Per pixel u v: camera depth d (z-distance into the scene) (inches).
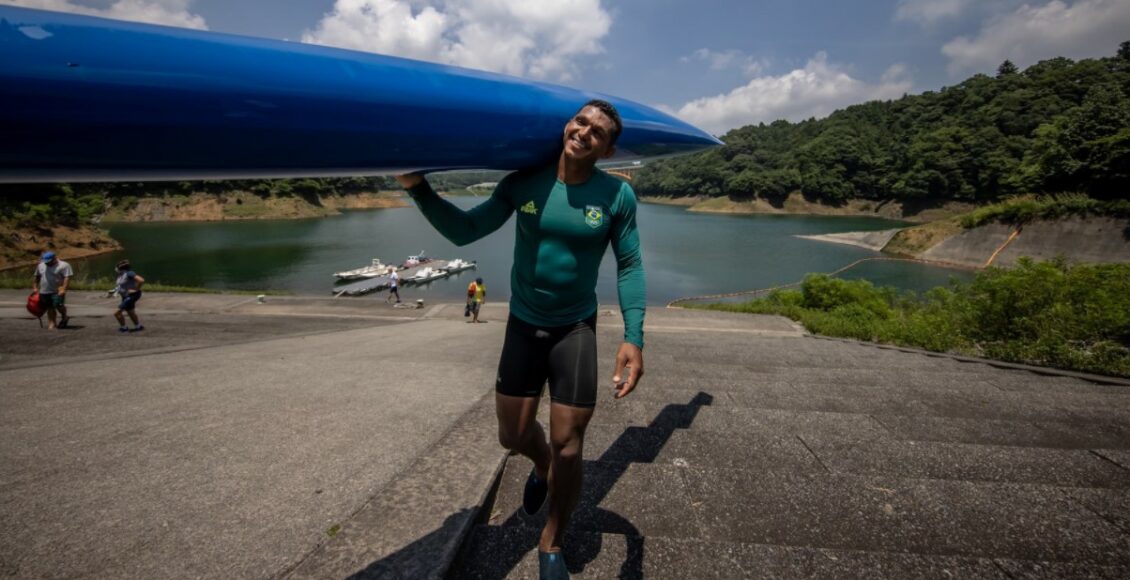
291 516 68.6
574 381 55.4
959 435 112.7
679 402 132.1
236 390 135.3
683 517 69.2
